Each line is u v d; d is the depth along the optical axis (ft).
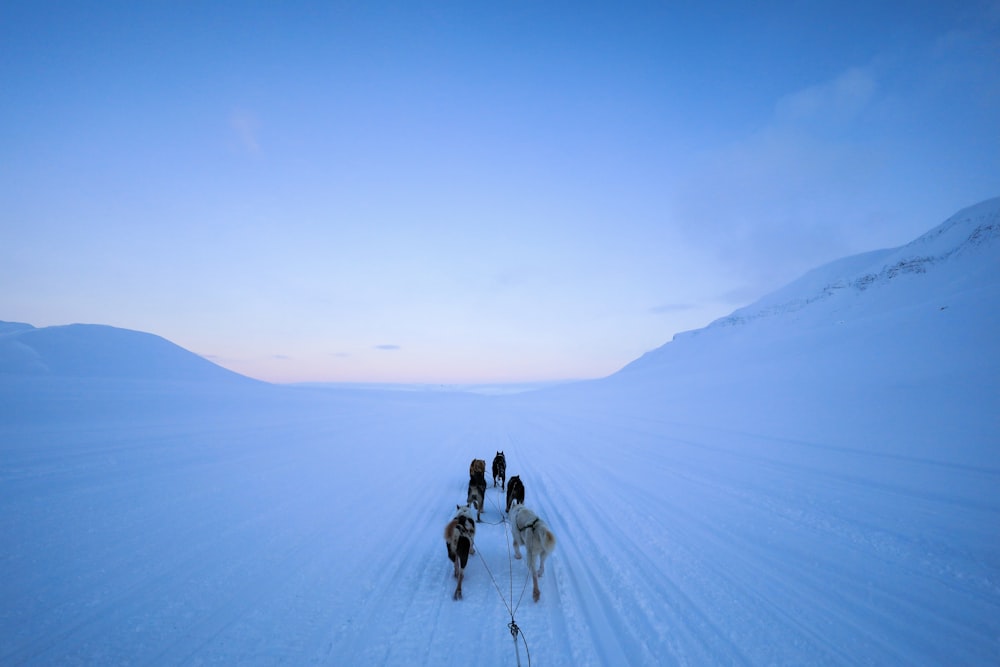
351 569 19.21
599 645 13.53
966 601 15.34
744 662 12.42
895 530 21.76
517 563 20.17
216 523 24.68
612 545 21.59
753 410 67.87
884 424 45.68
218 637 13.93
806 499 27.43
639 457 44.21
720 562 19.30
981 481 27.66
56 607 15.46
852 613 14.90
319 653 13.17
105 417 67.46
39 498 28.17
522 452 51.75
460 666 12.57
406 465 43.16
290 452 47.55
